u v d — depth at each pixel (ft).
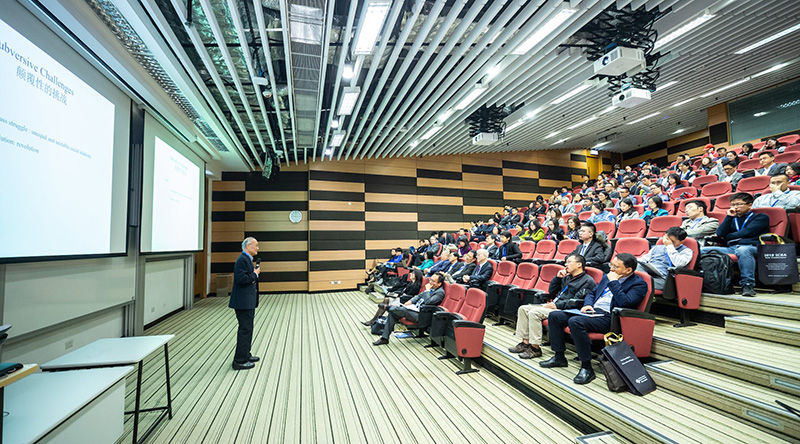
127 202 13.67
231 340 15.12
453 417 8.10
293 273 29.78
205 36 13.12
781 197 11.46
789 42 18.40
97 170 11.56
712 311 9.64
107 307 12.88
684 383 7.17
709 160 21.35
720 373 7.25
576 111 24.84
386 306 16.63
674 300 10.44
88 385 5.41
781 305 8.27
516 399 9.07
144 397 9.30
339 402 8.98
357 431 7.55
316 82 15.72
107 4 9.44
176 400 9.14
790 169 12.40
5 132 7.89
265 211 29.99
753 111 27.84
